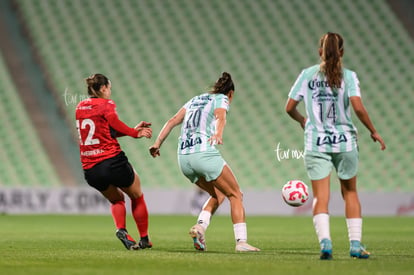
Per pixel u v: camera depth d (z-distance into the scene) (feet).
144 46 304.91
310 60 301.84
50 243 97.96
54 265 60.75
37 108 277.85
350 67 299.38
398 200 223.92
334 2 324.19
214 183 79.00
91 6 318.04
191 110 80.18
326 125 66.85
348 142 66.49
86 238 112.47
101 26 310.65
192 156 78.54
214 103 79.25
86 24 310.86
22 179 253.03
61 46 301.02
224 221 180.75
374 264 61.46
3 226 154.10
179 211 225.56
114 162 79.10
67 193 221.46
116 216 81.97
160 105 282.36
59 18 311.47
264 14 319.47
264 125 276.21
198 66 298.35
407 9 325.01
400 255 74.33
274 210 225.35
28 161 259.19
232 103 284.00
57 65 293.23
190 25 314.35
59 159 260.83
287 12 320.29
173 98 285.43
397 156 266.36
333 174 252.21
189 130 79.51
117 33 308.81
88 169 79.92
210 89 82.17
